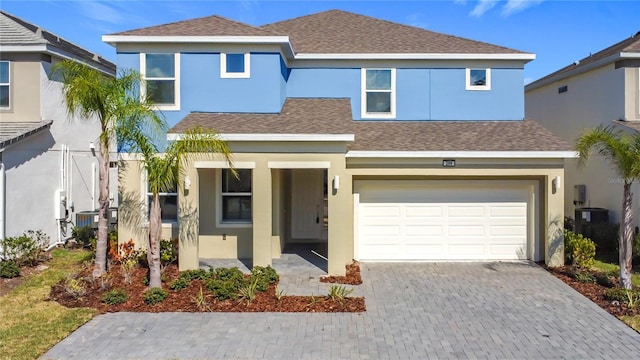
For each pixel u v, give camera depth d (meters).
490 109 16.50
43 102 15.93
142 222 14.27
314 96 16.58
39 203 15.70
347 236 13.93
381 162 13.84
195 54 14.56
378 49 16.50
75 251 15.64
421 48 16.50
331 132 12.45
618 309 10.10
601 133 11.62
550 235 13.71
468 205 14.41
